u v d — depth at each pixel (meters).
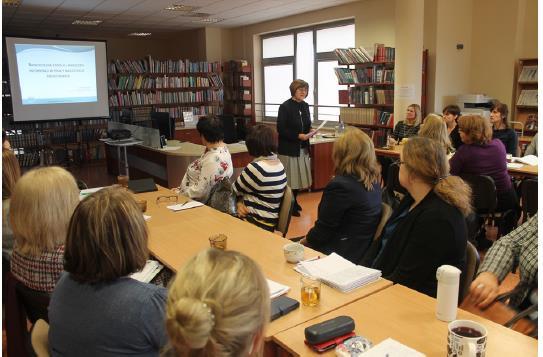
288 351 1.37
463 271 1.80
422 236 1.79
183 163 5.31
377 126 6.94
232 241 2.29
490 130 3.67
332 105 8.46
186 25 9.85
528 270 1.69
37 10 7.68
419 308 1.57
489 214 3.79
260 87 10.28
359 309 1.57
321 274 1.81
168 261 2.05
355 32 7.54
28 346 1.63
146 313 1.16
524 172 3.96
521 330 1.48
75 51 8.27
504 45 6.48
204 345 0.76
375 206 2.40
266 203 2.90
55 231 1.65
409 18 6.05
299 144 5.07
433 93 6.70
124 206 1.23
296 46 9.15
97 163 9.66
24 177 1.67
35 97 7.98
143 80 9.79
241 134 6.58
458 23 6.70
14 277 1.74
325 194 2.41
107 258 1.19
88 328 1.16
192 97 10.39
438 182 1.81
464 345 1.20
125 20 8.93
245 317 0.79
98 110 8.71
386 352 1.26
